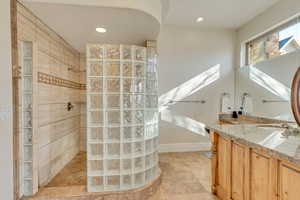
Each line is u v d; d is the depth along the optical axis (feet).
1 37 5.84
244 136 5.95
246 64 13.39
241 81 13.42
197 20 12.35
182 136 13.74
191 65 13.62
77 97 12.62
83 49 12.10
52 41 8.90
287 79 9.39
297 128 6.81
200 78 13.75
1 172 5.89
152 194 7.89
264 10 10.91
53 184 8.09
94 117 7.25
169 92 13.47
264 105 11.10
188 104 13.69
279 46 10.44
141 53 7.68
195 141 13.89
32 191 6.99
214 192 7.91
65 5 6.63
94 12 7.16
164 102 13.46
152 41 10.85
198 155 12.85
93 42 10.80
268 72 10.80
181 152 13.52
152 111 8.30
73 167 10.19
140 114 7.72
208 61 13.80
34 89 7.14
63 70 10.25
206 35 13.74
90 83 7.18
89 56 7.14
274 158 4.78
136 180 7.68
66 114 10.70
